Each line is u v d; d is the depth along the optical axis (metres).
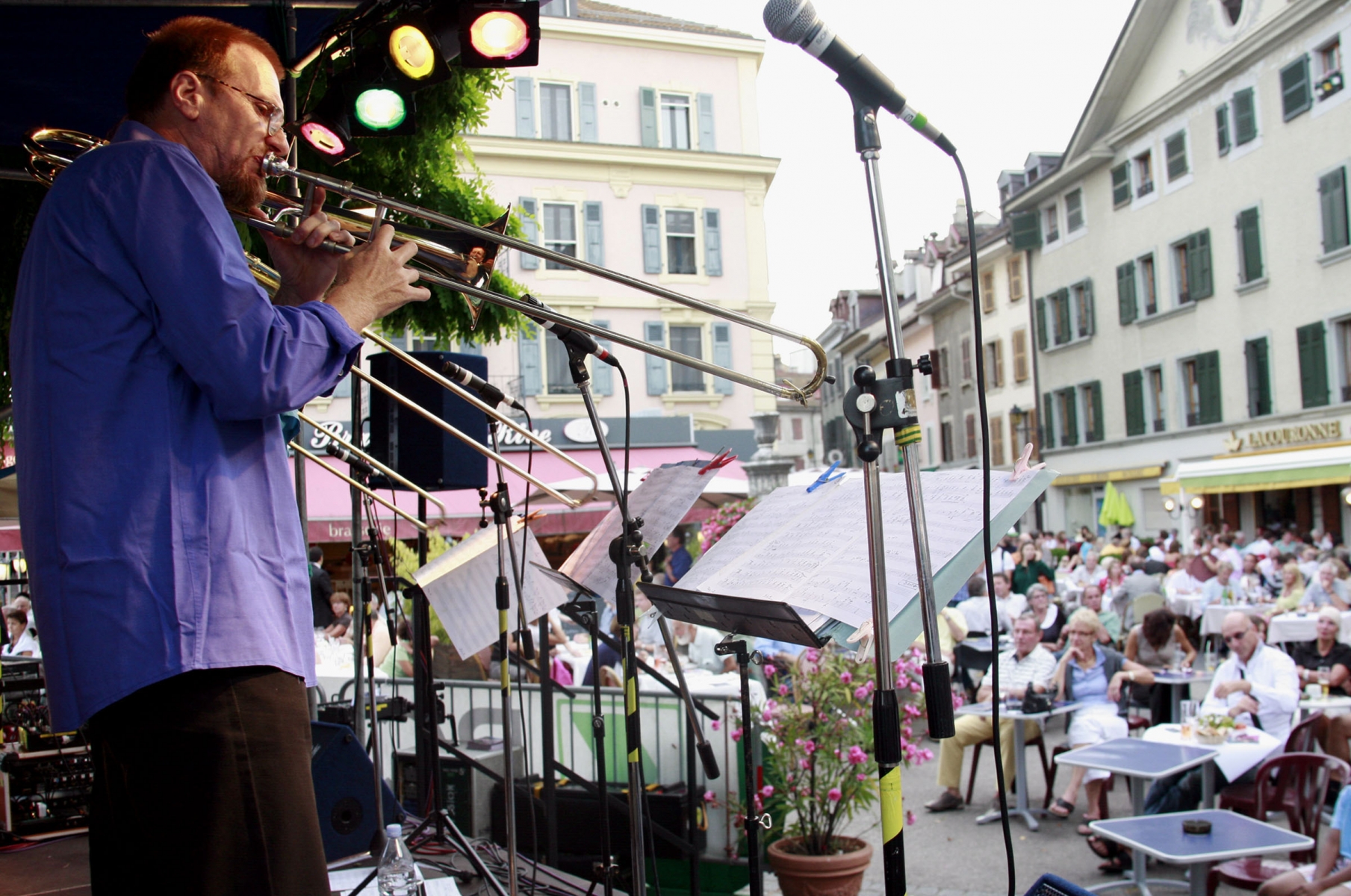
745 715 2.88
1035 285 28.72
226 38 1.68
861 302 46.91
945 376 34.75
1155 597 11.69
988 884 5.59
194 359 1.41
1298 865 4.82
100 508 1.39
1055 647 9.33
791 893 4.92
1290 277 19.98
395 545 3.90
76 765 3.60
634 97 21.73
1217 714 5.89
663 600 2.18
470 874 3.29
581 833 4.87
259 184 1.74
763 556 2.14
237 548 1.46
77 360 1.43
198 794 1.38
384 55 2.98
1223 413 21.89
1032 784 7.61
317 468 14.45
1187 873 5.62
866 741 5.07
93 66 3.43
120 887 1.42
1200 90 21.91
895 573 1.77
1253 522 21.73
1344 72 18.41
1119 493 22.23
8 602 9.92
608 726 5.19
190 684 1.39
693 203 21.88
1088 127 25.30
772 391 2.45
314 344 1.50
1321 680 7.11
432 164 5.58
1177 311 23.05
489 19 2.93
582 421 20.20
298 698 1.50
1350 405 18.75
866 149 1.71
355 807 3.38
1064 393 27.66
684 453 20.53
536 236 21.02
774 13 1.63
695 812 3.90
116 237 1.45
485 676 5.68
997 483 1.85
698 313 21.67
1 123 3.78
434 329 6.19
